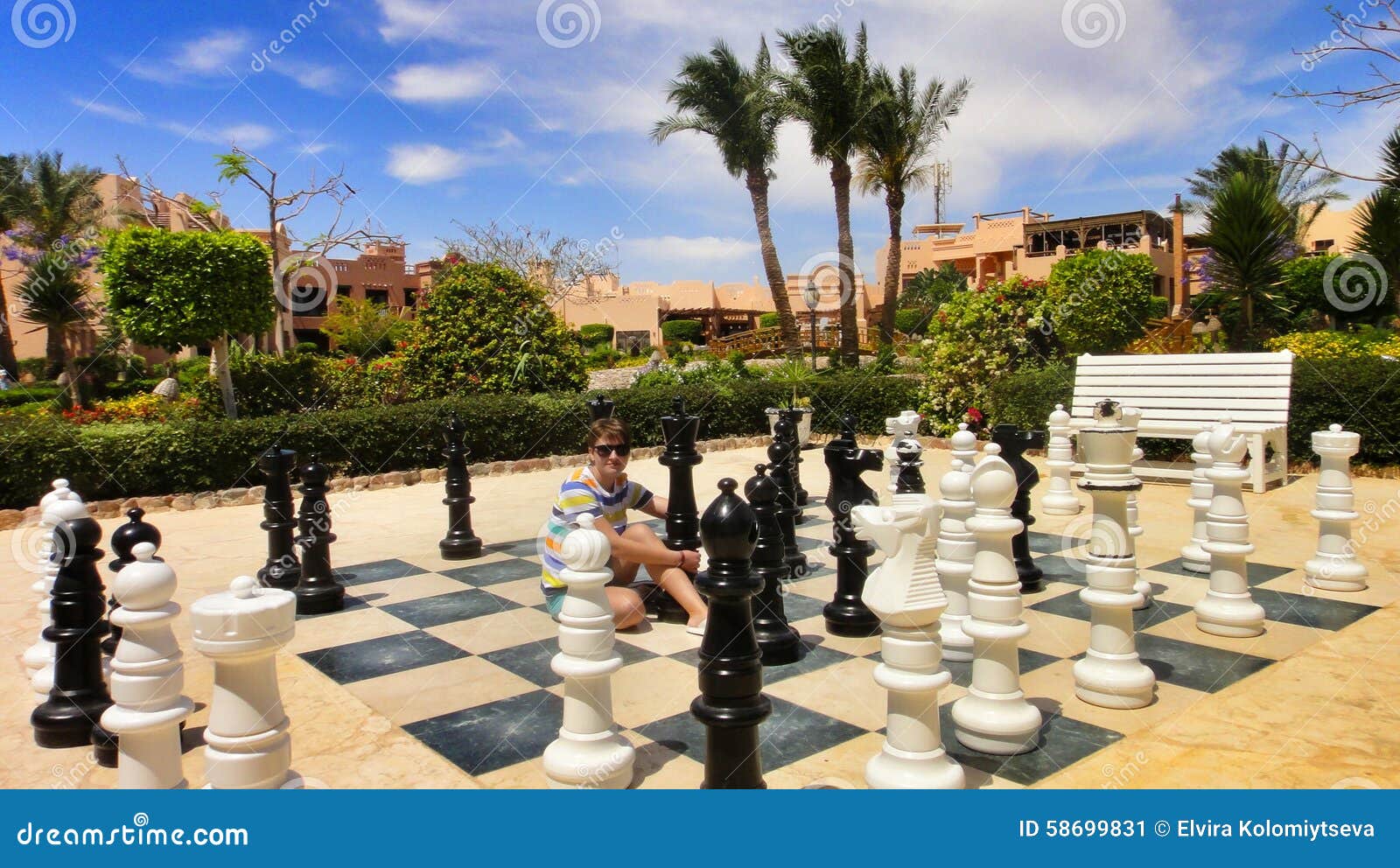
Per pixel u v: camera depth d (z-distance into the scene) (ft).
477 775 8.94
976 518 9.36
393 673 12.08
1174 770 8.71
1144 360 28.27
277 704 7.11
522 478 31.40
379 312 76.38
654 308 116.57
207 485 27.43
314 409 38.75
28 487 25.26
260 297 35.63
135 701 8.07
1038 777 8.71
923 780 7.93
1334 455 15.15
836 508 13.64
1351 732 9.45
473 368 38.63
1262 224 38.42
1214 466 13.15
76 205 76.69
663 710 10.53
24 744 10.31
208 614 6.54
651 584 15.19
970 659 12.08
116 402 40.34
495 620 14.55
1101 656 10.65
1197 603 13.70
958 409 36.17
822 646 12.89
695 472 31.40
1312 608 14.05
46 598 11.82
